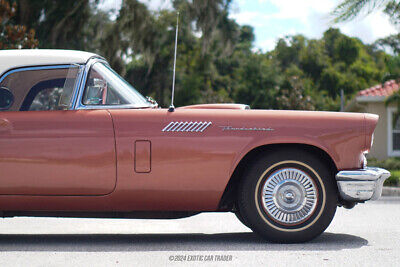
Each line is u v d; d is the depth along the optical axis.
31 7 32.91
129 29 34.00
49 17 33.25
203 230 11.27
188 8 34.16
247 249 8.65
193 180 8.84
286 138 8.88
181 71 62.28
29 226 11.93
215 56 62.50
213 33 34.81
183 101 63.62
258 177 8.91
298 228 8.97
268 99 70.31
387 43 35.88
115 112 8.97
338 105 77.69
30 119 8.88
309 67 81.06
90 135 8.80
